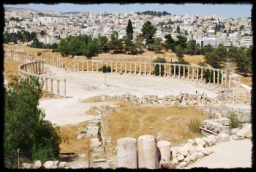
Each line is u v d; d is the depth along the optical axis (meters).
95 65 163.38
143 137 21.03
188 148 24.75
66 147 40.91
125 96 81.75
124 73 151.50
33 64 132.50
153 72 149.12
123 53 178.00
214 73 119.44
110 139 42.00
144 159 20.70
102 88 109.19
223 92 88.81
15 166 22.56
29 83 31.70
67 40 185.38
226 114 47.97
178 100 75.00
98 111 65.00
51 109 68.94
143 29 185.50
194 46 166.00
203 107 59.53
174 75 138.00
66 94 94.44
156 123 48.88
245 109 48.62
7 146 24.89
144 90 106.94
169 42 180.25
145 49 184.25
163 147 22.56
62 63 162.62
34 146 27.09
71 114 63.41
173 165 21.70
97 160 25.78
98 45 170.62
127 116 55.06
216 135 31.14
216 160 23.36
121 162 20.23
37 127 27.95
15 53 163.75
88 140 44.72
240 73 124.44
